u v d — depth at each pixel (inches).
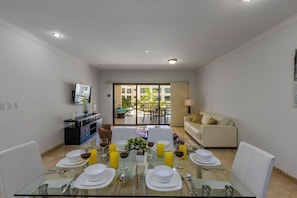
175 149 81.8
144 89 307.3
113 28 117.4
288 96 105.7
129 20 105.3
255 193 54.0
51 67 158.4
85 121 214.2
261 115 131.3
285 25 106.7
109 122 298.7
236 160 66.6
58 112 171.0
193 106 297.9
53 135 162.2
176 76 298.2
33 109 134.6
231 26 114.3
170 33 126.6
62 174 64.7
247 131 149.8
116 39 139.6
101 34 128.5
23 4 86.6
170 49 168.2
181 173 63.5
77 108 214.2
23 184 60.2
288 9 92.0
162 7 90.0
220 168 67.6
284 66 108.5
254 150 59.2
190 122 234.7
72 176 63.1
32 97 133.4
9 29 111.8
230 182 59.4
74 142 179.8
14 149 60.1
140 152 70.9
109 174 58.6
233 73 174.1
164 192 50.8
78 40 141.7
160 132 105.7
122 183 58.4
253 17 101.3
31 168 64.6
